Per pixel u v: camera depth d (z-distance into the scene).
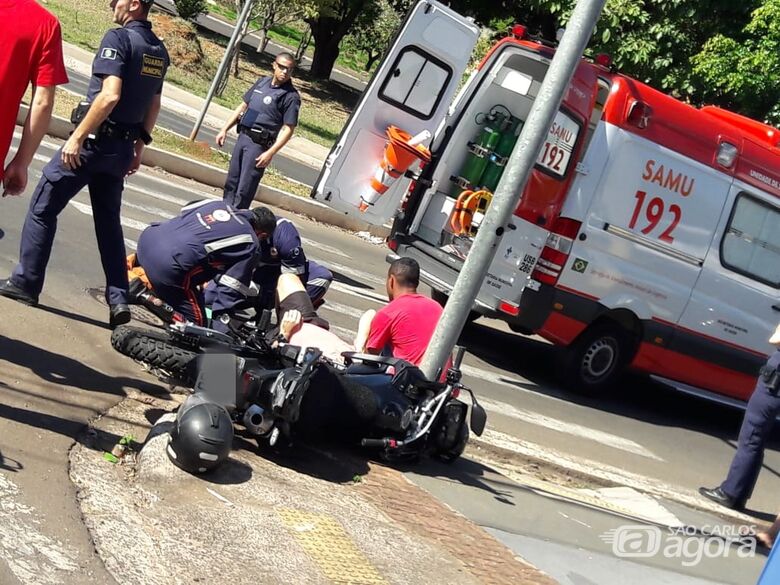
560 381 10.20
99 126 6.39
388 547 4.99
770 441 11.20
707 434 10.53
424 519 5.54
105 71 6.23
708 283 10.44
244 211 7.11
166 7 39.12
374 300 10.85
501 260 9.54
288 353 5.73
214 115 22.70
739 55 17.86
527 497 6.56
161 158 14.02
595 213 9.63
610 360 10.22
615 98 9.62
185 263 6.64
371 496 5.60
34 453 4.78
